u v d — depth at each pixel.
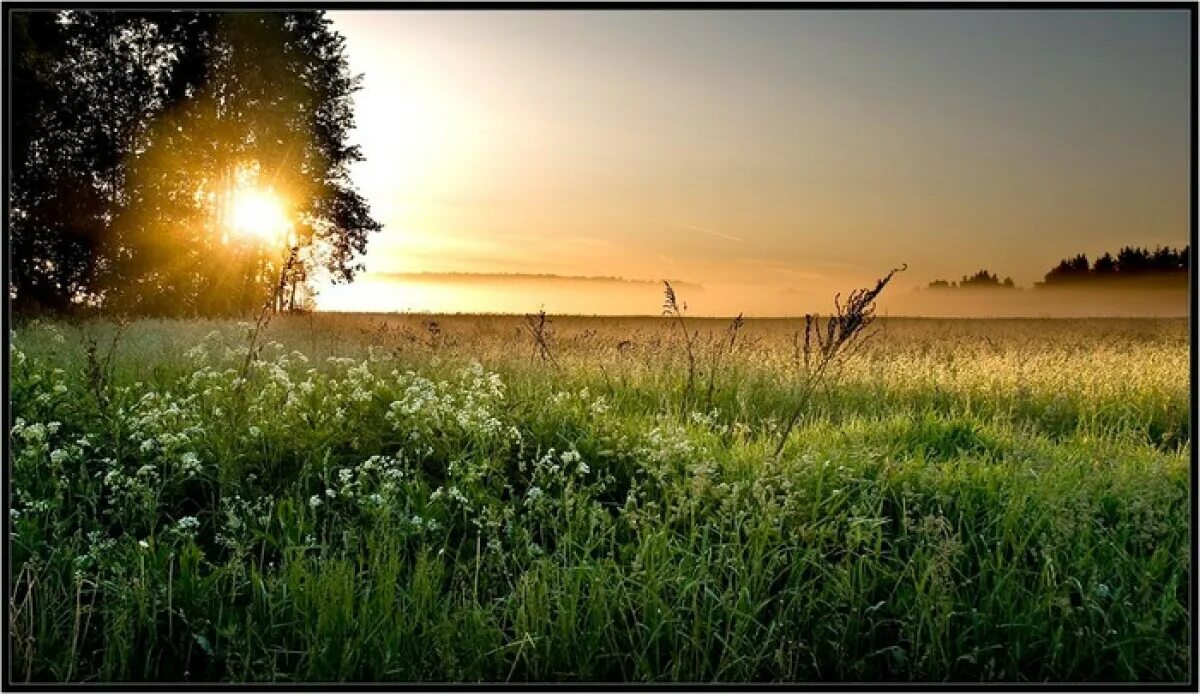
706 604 4.69
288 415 6.90
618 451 6.79
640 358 11.23
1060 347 15.34
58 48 25.39
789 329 20.69
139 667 4.32
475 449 6.55
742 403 8.75
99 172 26.66
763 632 4.63
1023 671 4.48
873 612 4.78
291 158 30.64
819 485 5.77
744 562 4.98
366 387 8.52
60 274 26.19
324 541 4.99
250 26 27.89
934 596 4.61
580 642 4.46
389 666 4.23
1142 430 8.75
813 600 4.66
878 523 5.05
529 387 8.73
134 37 26.38
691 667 4.38
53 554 4.89
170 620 4.41
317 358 10.51
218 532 5.46
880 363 11.84
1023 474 6.15
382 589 4.59
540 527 5.55
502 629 4.56
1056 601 4.52
